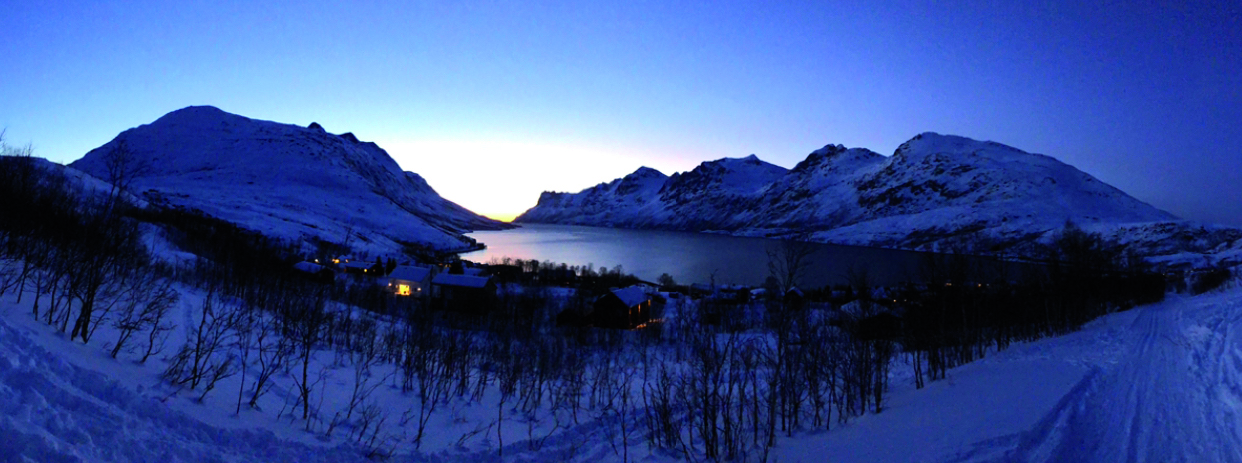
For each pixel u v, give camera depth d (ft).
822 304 177.88
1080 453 31.50
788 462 37.68
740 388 48.47
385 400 50.11
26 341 30.32
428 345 68.85
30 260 54.29
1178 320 91.97
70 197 110.22
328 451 33.32
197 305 81.15
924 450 34.17
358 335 85.20
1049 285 125.29
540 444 43.39
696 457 41.04
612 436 46.29
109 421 26.18
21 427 22.16
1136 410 38.55
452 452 38.70
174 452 26.25
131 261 75.92
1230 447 30.19
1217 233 464.24
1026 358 69.31
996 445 32.35
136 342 46.96
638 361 94.07
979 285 110.83
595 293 215.92
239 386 42.57
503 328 123.95
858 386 57.67
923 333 86.17
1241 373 45.65
